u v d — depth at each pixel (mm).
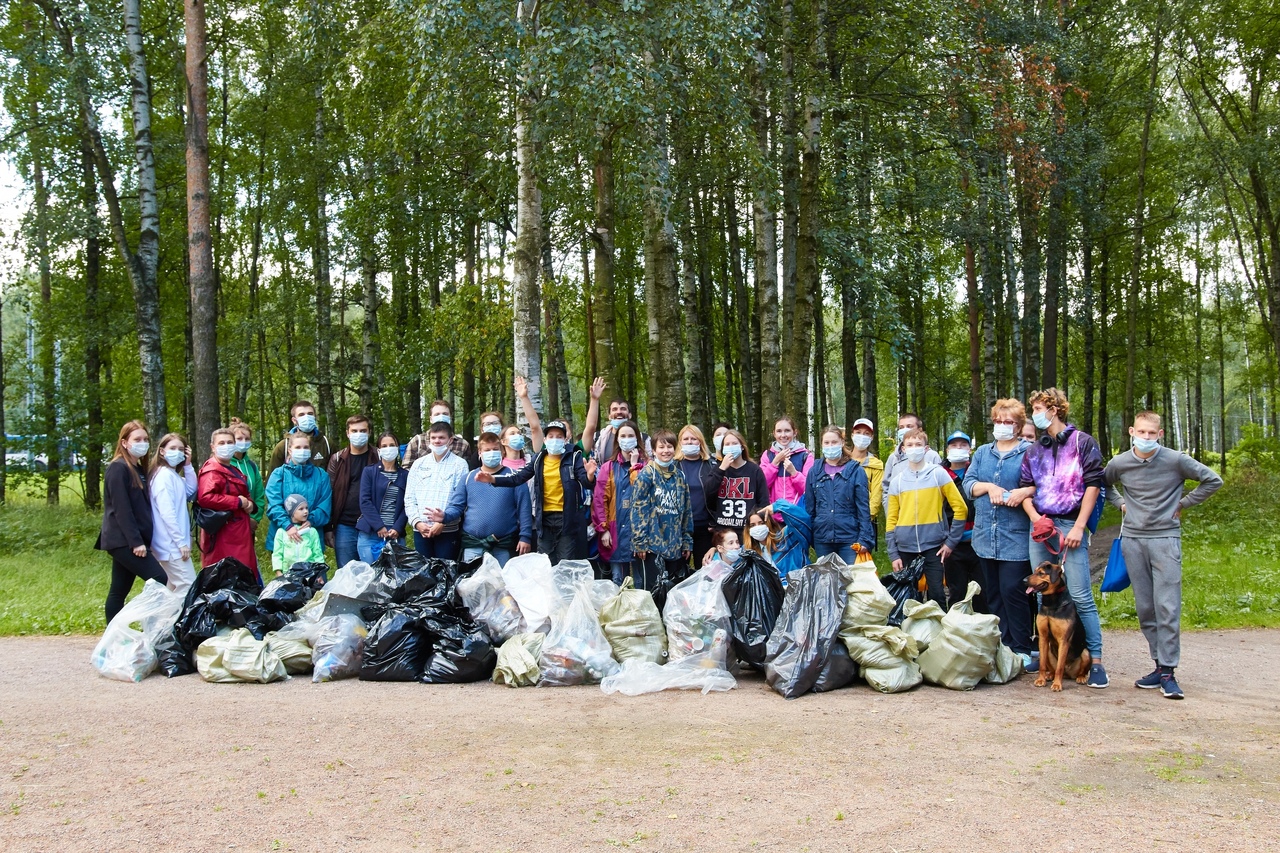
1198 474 5961
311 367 24422
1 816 3793
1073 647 6449
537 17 11039
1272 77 21453
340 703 5848
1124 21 21062
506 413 26344
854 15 15492
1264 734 4996
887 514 7570
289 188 20391
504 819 3732
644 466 7602
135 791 4090
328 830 3631
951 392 31016
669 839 3518
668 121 12461
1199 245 33125
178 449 7789
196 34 12133
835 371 40156
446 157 16391
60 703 5812
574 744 4812
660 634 6789
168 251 22219
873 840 3494
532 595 7023
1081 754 4598
